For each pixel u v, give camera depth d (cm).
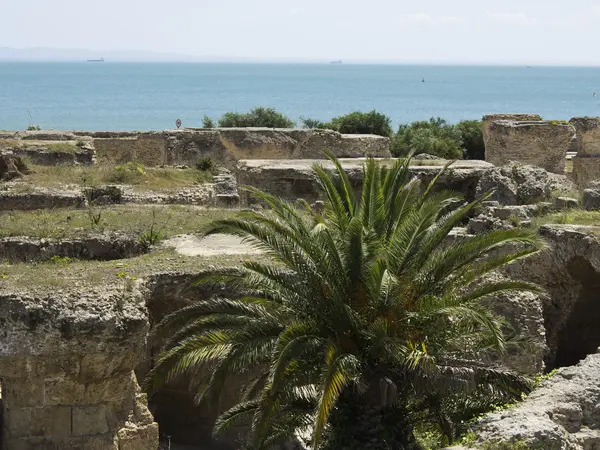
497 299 1909
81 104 17838
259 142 4328
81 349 1585
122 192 2998
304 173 3475
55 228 2291
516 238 1529
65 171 3294
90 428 1630
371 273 1477
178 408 1983
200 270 1873
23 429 1608
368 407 1504
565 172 4188
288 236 1562
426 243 1570
